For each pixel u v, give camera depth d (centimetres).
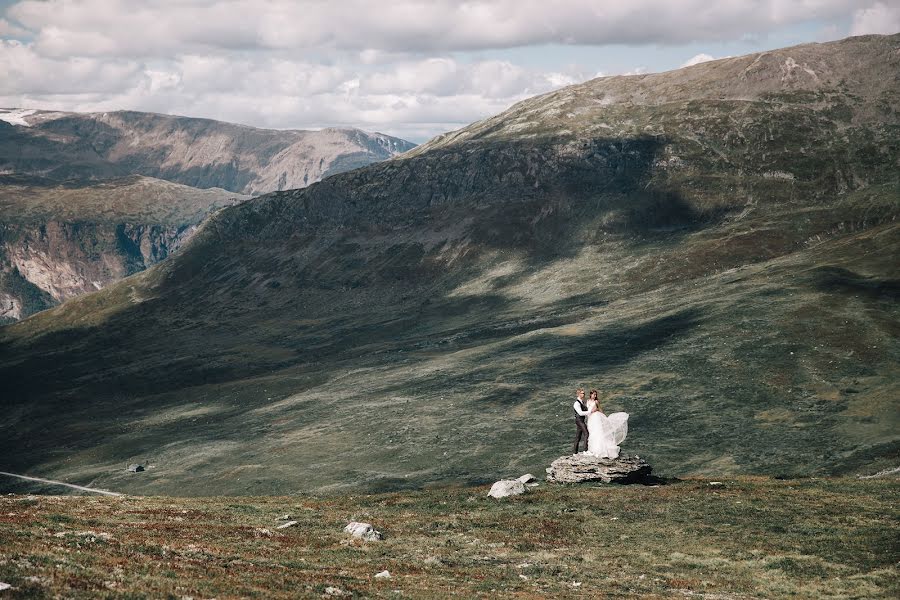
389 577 2530
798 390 12344
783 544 3209
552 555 3100
